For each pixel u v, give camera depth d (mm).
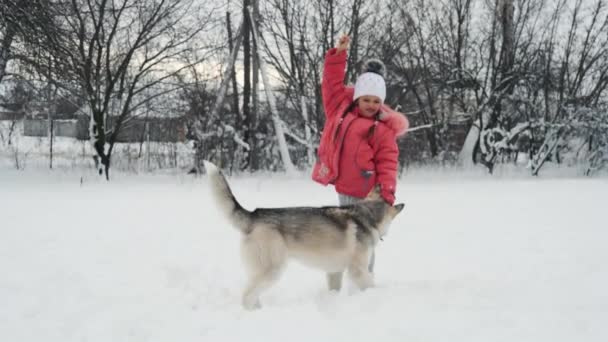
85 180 14016
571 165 18828
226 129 17359
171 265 5371
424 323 3445
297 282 4977
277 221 4246
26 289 4504
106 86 14844
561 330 3307
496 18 19312
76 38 14727
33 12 13531
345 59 4949
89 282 4750
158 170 17031
